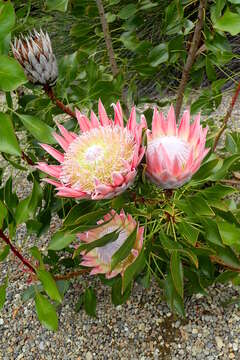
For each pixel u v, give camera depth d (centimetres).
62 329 103
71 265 101
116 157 56
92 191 57
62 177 60
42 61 70
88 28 117
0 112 58
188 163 56
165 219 83
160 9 159
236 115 160
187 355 91
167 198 69
